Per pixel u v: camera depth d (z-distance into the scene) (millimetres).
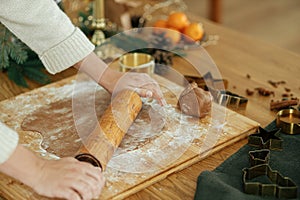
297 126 1295
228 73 1626
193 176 1182
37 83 1585
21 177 1051
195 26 1787
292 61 1701
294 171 1165
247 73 1626
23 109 1394
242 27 3594
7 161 1024
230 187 1074
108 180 1132
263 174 1148
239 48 1788
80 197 1049
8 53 1557
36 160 1069
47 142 1261
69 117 1357
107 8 1891
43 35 1355
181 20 1808
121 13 1882
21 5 1331
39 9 1338
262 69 1651
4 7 1329
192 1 3965
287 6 3916
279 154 1228
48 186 1046
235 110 1425
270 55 1741
